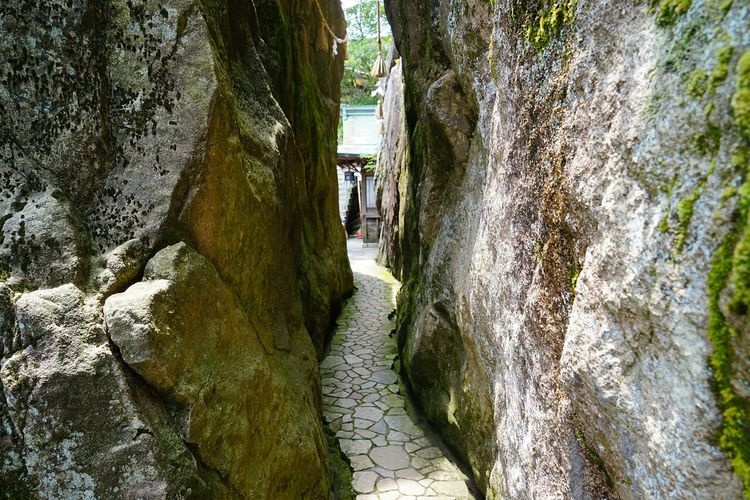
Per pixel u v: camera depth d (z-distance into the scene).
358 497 4.36
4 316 2.15
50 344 2.11
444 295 4.98
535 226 2.39
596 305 1.65
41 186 2.44
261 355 3.21
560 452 2.10
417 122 7.13
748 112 1.06
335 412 6.07
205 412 2.46
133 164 2.61
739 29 1.11
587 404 1.75
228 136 2.90
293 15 8.37
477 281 3.62
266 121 4.09
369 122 23.72
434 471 4.76
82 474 2.09
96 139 2.56
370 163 21.05
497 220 3.15
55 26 2.48
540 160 2.32
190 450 2.36
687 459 1.22
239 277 3.17
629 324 1.46
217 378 2.63
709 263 1.13
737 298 1.05
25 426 2.07
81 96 2.53
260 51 5.38
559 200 2.04
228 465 2.57
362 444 5.29
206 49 2.71
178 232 2.65
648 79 1.42
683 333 1.22
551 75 2.18
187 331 2.46
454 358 4.97
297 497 3.35
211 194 2.75
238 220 3.10
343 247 12.45
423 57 6.13
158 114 2.63
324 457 4.05
